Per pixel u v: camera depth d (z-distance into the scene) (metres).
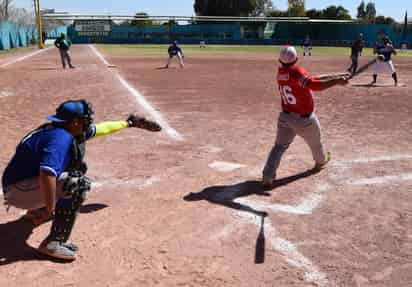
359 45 20.31
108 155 6.64
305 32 78.62
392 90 15.09
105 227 4.22
